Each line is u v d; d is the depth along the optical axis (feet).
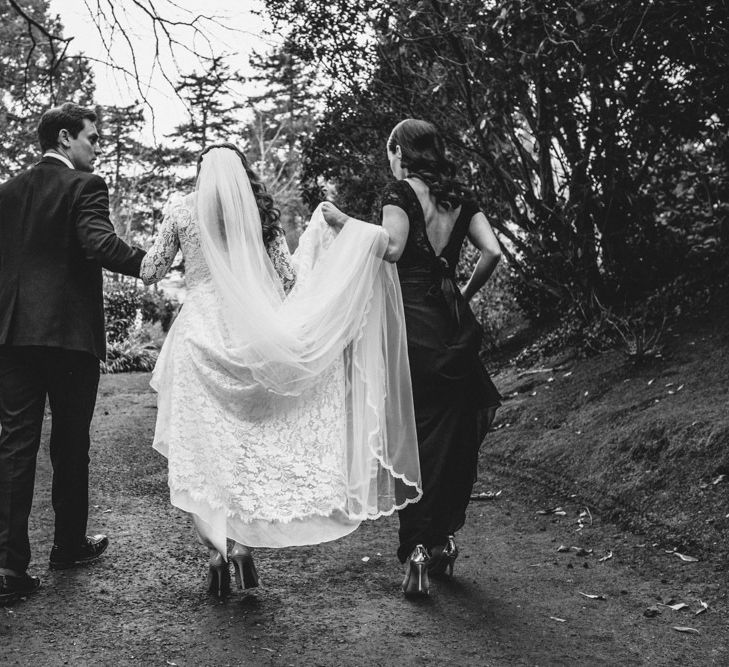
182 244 11.16
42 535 13.73
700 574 11.62
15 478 10.81
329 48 26.48
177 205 11.19
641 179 24.98
